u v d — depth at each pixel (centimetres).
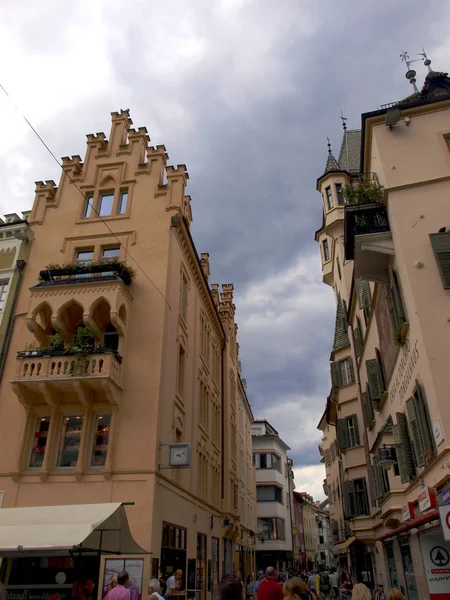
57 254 1961
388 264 1378
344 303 2770
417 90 1672
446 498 935
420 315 1112
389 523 1647
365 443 2394
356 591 639
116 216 2014
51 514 1116
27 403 1599
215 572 2405
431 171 1327
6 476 1527
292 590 574
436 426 1028
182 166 2098
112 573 1266
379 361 1836
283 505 5494
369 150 1558
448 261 1151
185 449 1548
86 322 1656
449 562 1141
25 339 1792
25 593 1321
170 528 1622
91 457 1548
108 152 2200
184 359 2073
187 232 2156
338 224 2812
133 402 1598
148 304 1784
